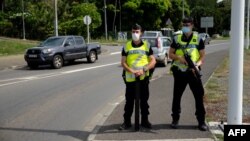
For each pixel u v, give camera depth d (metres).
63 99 11.41
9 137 7.42
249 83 13.91
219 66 20.14
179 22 70.56
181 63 7.38
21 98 11.59
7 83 14.98
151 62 7.58
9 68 21.50
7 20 50.88
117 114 8.91
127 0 62.94
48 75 17.62
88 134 7.60
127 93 7.57
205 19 38.97
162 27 68.56
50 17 50.00
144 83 7.54
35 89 13.33
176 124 7.50
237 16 6.46
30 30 50.25
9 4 53.50
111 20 64.44
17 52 29.73
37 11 50.34
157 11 63.53
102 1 63.19
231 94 6.66
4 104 10.70
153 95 11.28
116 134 7.19
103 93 12.46
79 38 23.22
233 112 6.67
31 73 18.75
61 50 21.38
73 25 50.66
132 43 7.60
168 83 13.84
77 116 9.20
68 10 54.25
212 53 31.69
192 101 10.07
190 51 7.32
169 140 6.71
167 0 65.06
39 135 7.55
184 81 7.42
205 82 13.93
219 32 92.31
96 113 9.51
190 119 8.16
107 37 58.91
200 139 6.74
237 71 6.58
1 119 8.93
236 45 6.53
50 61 20.75
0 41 34.22
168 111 9.02
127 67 7.48
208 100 10.25
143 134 7.14
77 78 16.36
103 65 22.23
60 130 7.93
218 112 8.79
